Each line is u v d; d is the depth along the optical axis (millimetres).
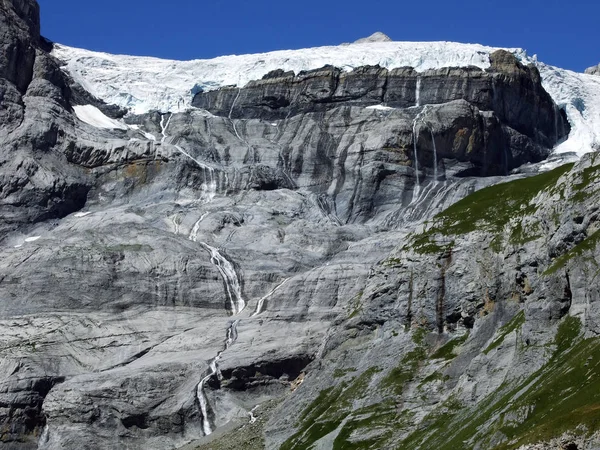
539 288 169875
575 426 129125
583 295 163625
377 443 178375
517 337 173000
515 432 146125
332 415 191875
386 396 187625
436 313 197625
